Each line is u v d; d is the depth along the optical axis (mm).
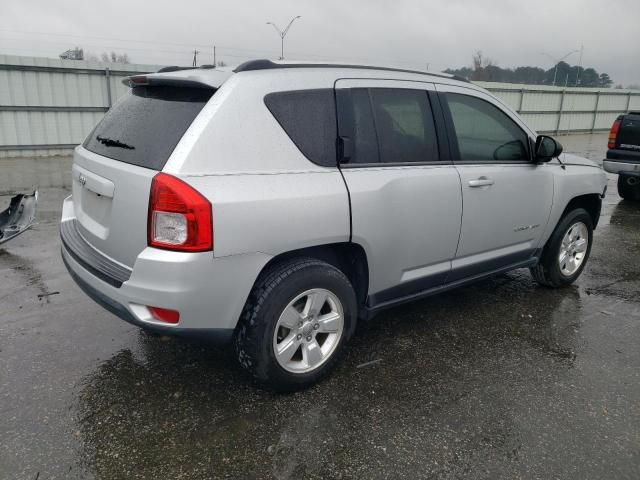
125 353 3264
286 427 2568
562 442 2506
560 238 4387
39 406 2693
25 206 5492
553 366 3248
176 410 2691
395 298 3348
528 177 3906
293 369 2811
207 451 2387
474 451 2426
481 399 2855
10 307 3904
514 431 2582
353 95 2977
